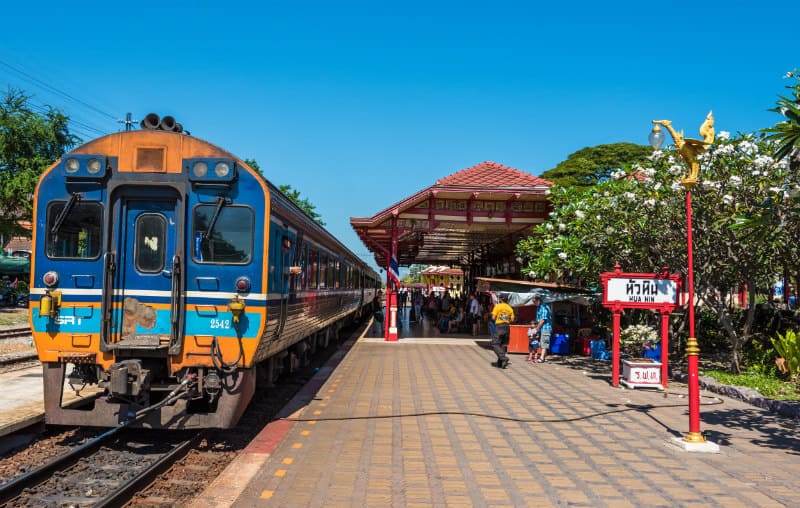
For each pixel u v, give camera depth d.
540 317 15.41
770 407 9.23
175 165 7.08
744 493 5.55
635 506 5.21
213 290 6.97
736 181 10.98
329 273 13.88
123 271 6.98
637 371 11.20
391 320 20.77
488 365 14.59
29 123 28.39
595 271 14.27
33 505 5.25
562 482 5.83
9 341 17.06
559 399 10.16
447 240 26.48
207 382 6.80
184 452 6.90
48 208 7.04
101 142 7.11
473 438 7.49
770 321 16.22
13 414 7.36
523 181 19.19
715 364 13.88
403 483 5.75
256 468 6.16
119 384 6.43
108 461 6.60
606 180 14.05
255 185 7.12
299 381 12.34
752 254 11.66
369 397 10.17
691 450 6.94
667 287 11.45
